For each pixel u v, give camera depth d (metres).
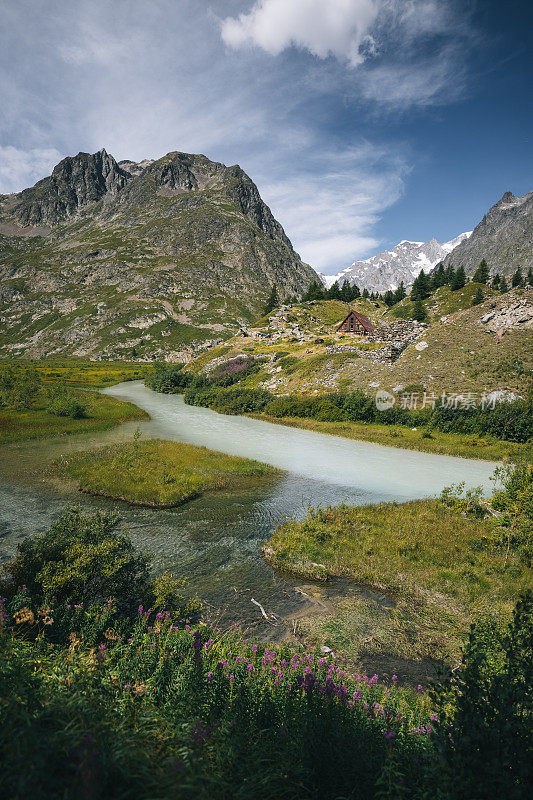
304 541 15.56
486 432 38.00
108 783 2.46
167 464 26.33
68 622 6.57
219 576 12.99
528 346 51.31
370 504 21.25
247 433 42.25
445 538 16.03
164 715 4.41
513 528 15.63
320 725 4.06
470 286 122.50
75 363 164.75
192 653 5.75
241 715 4.48
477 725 3.25
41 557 8.52
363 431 42.31
